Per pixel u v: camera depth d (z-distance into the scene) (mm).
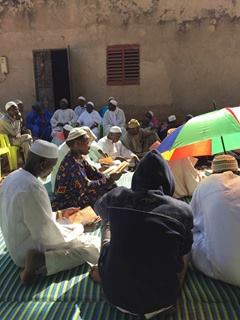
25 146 7918
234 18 9930
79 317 2531
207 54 10219
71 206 4336
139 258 2260
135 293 2328
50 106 10961
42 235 3000
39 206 2938
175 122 9180
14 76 11062
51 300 2746
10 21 10750
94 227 3893
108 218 2420
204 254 2891
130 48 10469
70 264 3139
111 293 2418
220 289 2742
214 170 3119
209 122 3326
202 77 10352
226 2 9875
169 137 3520
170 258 2281
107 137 7098
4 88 11172
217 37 10102
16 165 7809
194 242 2982
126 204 2326
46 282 2984
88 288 2871
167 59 10391
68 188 4336
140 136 7398
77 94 10961
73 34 10625
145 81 10586
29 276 2928
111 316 2529
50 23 10641
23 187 2916
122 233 2281
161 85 10539
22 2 10570
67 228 3398
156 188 2365
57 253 3059
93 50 10648
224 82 10289
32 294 2826
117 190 2457
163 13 10172
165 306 2391
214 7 9938
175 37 10250
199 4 9977
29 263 2918
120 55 10555
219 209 2658
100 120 9914
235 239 2602
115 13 10344
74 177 4301
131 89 10688
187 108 10562
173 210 2266
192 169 4750
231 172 2895
